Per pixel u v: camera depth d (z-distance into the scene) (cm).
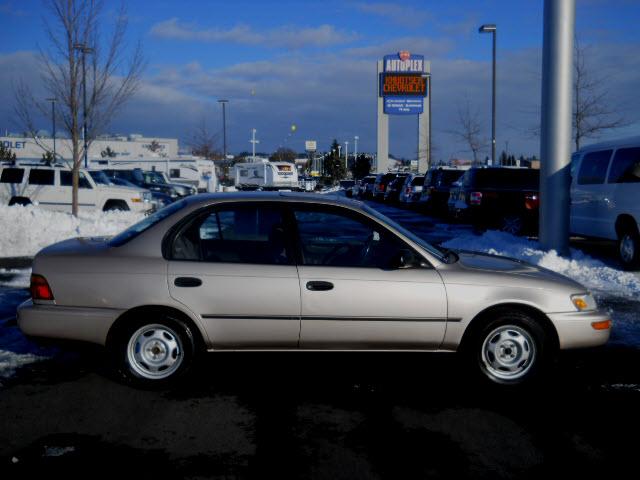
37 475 367
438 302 505
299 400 492
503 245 1256
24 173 1841
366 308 501
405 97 5738
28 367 561
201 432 430
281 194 536
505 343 517
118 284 493
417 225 2134
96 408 470
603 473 376
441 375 555
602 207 1201
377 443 415
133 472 372
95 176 2042
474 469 380
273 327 500
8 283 951
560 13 1136
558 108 1153
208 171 3862
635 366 589
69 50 1642
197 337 505
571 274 1053
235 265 501
